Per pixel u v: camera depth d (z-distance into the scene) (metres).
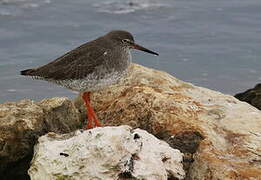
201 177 12.16
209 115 14.48
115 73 13.79
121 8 30.62
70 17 29.28
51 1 31.44
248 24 28.58
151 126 14.10
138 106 14.72
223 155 12.62
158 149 12.11
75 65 13.33
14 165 13.37
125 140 11.73
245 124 14.20
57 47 25.83
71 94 22.11
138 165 11.49
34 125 13.36
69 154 11.73
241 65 24.64
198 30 27.97
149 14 29.86
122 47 13.99
